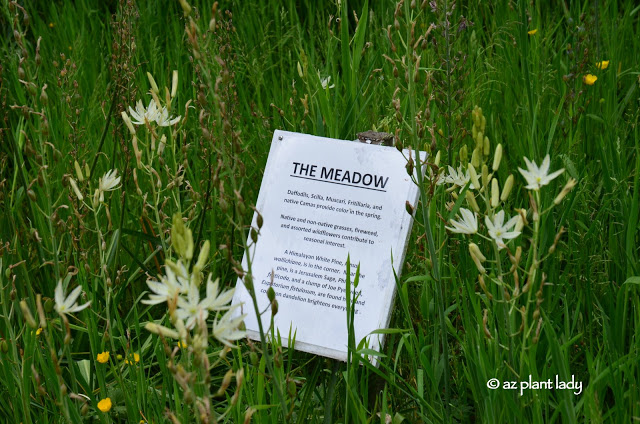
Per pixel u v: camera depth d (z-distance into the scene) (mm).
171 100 2109
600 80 3430
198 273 1444
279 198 2262
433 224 2230
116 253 2594
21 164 2803
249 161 3092
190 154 3186
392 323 2520
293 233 2227
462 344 2002
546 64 3504
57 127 3326
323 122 2723
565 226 2678
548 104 3398
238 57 3568
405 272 2582
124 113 2104
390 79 3219
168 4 4496
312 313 2152
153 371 2562
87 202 2857
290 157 2281
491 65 3488
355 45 2621
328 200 2217
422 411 2107
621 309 2184
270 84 3846
